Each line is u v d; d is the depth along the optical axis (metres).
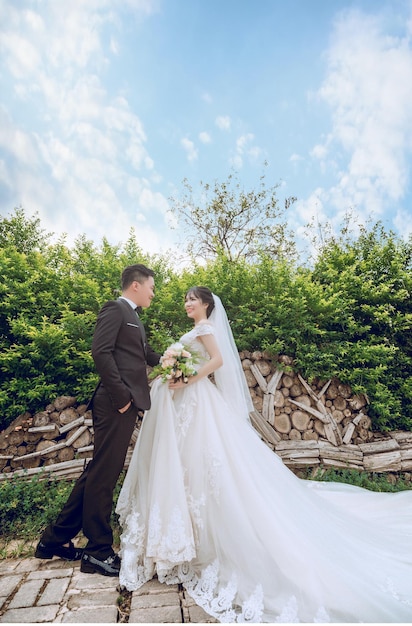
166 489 2.15
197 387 2.50
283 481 2.35
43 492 3.22
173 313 4.40
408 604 1.69
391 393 4.67
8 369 3.88
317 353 4.34
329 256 5.56
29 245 5.60
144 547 2.15
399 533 2.43
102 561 2.21
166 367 2.45
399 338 5.05
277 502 2.16
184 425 2.36
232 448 2.27
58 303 4.27
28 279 4.29
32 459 3.59
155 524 2.07
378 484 3.74
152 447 2.39
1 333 4.15
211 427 2.32
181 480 2.16
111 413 2.28
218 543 2.01
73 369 4.09
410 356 5.05
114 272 4.45
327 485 3.30
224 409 2.48
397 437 4.39
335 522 2.30
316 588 1.74
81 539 2.77
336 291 4.98
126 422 2.29
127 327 2.42
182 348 2.52
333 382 4.53
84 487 2.34
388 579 1.86
